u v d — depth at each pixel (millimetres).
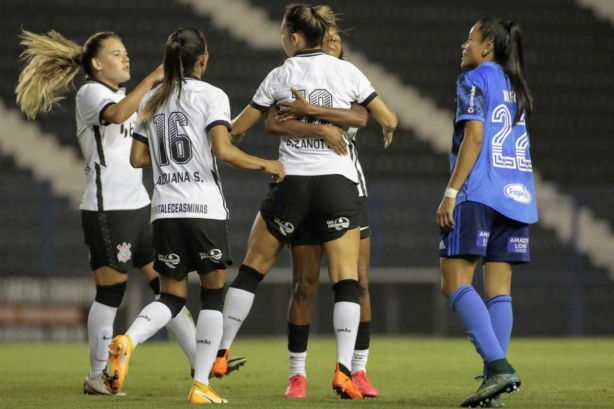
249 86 71250
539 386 24031
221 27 73562
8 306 49375
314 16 19469
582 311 61688
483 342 17203
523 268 61438
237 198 57875
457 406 17688
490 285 18719
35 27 69875
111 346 17312
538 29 79125
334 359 36125
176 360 35344
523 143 18438
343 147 19125
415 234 59219
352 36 76375
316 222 19281
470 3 79375
